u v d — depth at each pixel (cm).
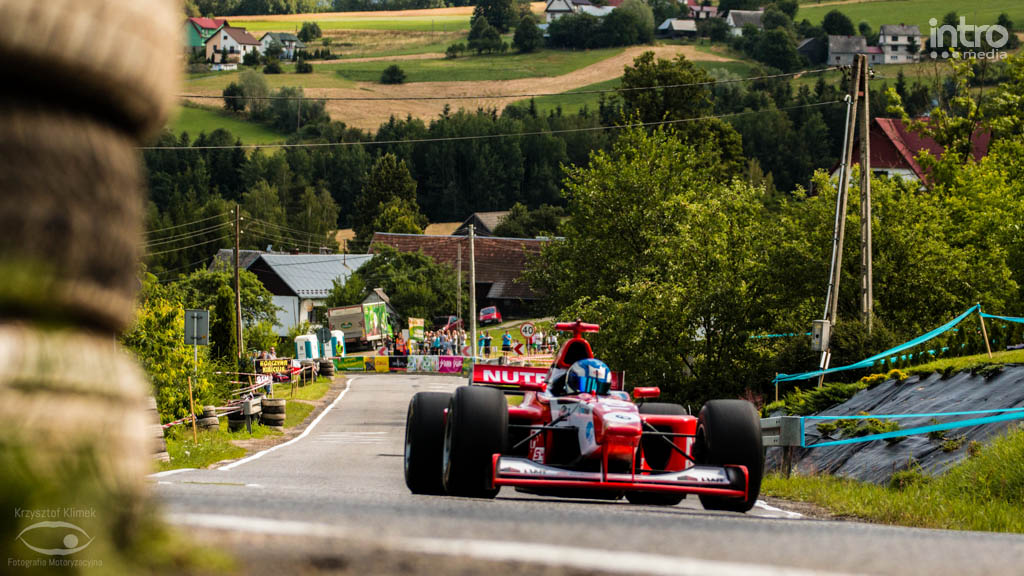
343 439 4156
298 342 10625
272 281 14862
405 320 14288
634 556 324
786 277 5378
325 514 463
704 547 418
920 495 1753
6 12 166
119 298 182
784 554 414
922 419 2500
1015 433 1930
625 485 1198
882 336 4522
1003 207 6900
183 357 4200
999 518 1468
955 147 9000
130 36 178
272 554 271
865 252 4853
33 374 162
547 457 1409
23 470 155
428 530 400
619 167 6712
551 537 412
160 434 2806
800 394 3578
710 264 4759
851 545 488
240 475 2098
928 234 5512
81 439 165
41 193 171
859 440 2302
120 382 175
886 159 13988
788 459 2288
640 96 14312
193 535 183
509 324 15538
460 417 1226
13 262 167
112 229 181
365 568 267
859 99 4903
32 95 173
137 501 173
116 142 183
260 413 4581
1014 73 9181
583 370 1421
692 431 1405
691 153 6838
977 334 4028
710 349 4747
